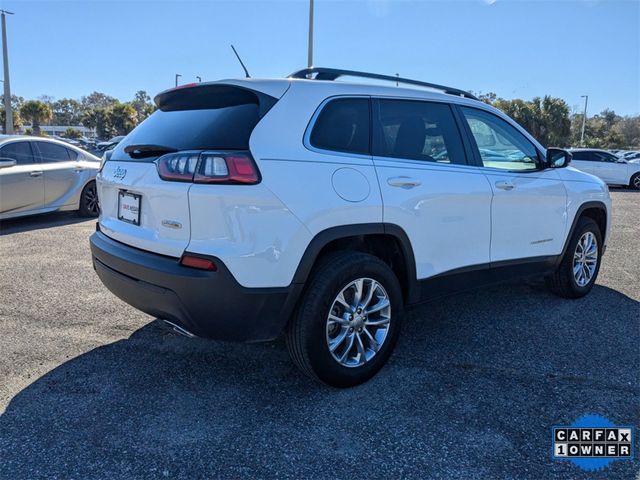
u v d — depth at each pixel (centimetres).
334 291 282
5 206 757
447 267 347
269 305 265
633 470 232
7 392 292
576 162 1859
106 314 416
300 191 267
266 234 258
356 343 304
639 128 8212
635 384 310
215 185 252
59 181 831
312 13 1433
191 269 256
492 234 376
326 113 294
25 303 439
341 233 282
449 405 284
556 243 436
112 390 296
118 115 6178
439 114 356
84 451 241
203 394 293
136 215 291
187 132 286
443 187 336
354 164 294
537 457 241
